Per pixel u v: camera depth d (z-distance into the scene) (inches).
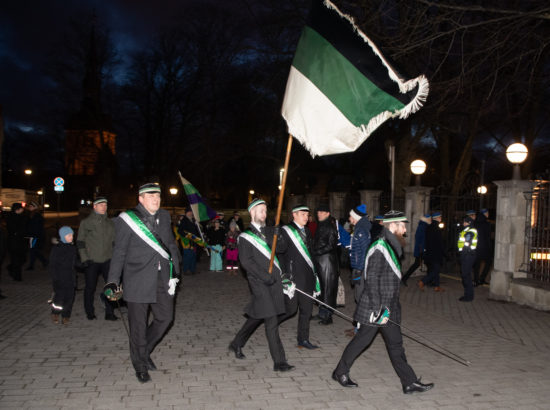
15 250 431.5
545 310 329.7
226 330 265.4
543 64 476.4
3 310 309.0
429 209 517.0
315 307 339.9
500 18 354.0
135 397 167.6
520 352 231.6
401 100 177.9
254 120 1228.5
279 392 174.7
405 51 376.8
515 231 362.3
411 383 174.1
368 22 384.5
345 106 182.5
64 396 167.5
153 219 190.9
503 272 365.4
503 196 369.1
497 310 332.5
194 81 1446.9
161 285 191.0
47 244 788.0
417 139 746.8
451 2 394.9
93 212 279.3
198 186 1638.8
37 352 217.8
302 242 228.2
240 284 434.3
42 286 409.1
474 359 219.1
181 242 507.8
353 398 170.2
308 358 216.1
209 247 515.8
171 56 1501.0
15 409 156.0
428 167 1218.0
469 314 318.7
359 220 269.1
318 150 186.2
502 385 185.8
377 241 170.7
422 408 163.0
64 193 2301.9
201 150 1418.6
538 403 169.2
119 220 185.3
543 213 352.2
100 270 284.2
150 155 1587.1
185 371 195.6
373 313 166.9
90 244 276.2
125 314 297.6
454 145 1002.1
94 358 210.2
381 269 167.2
